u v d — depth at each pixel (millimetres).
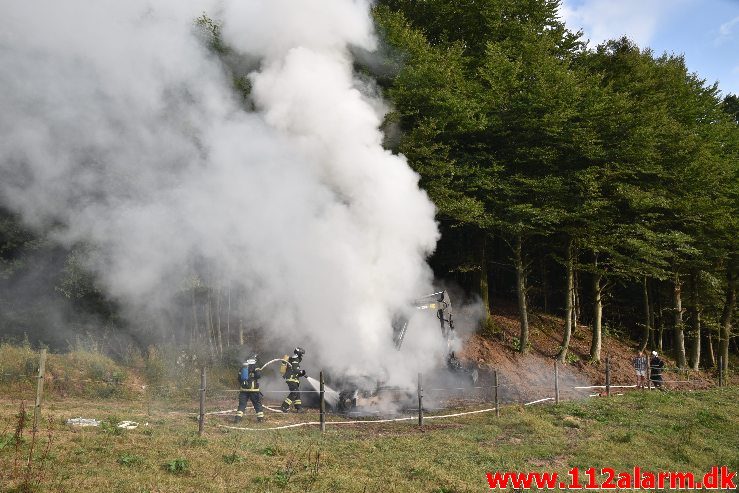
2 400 12750
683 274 27391
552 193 20094
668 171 22891
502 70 19891
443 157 18219
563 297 28812
